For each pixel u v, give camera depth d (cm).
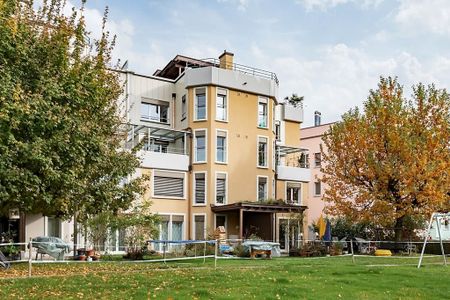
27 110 1430
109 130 2186
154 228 2770
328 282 1388
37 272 1661
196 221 3578
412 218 3462
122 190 2214
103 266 1919
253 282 1348
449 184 2986
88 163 1744
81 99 1680
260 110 3922
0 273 1602
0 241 2709
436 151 3055
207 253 2767
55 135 1541
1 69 1506
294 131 4675
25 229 2867
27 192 1544
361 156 3191
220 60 3934
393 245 3241
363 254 3050
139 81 3800
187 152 3675
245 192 3744
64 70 1709
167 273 1578
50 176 1521
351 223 3625
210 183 3594
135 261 2245
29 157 1451
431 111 3141
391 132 3050
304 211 4100
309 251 2938
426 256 2719
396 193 3100
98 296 1139
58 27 1873
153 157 3462
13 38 1568
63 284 1305
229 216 3662
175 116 3916
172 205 3509
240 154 3759
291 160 4538
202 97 3719
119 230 2695
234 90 3797
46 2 1938
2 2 1558
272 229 3712
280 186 4109
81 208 1998
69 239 2973
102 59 1988
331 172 3366
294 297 1161
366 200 3136
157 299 1100
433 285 1395
